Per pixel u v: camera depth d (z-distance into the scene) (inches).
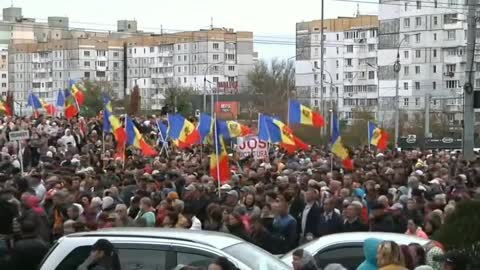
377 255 351.6
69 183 656.4
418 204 617.3
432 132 3166.8
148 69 5703.7
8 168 836.6
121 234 347.3
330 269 378.6
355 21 4753.9
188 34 5497.1
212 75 5403.5
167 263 336.8
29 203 516.1
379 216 541.0
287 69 4475.9
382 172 911.7
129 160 1018.7
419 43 3998.5
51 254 350.6
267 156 1103.6
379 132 1375.5
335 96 4667.8
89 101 3216.0
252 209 581.9
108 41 5797.2
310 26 4906.5
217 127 768.3
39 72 6028.5
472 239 331.0
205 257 336.5
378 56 4141.2
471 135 1129.4
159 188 733.3
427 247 390.6
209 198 628.7
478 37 3410.4
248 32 5506.9
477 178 845.2
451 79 3909.9
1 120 1628.9
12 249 407.2
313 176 767.1
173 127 1079.0
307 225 573.0
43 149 1168.8
